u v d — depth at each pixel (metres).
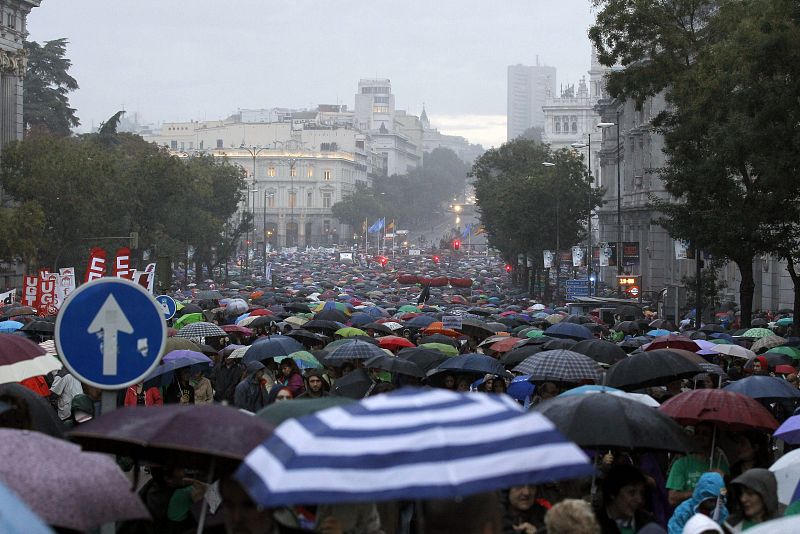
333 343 35.97
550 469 8.27
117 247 119.69
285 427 8.89
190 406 11.54
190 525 16.02
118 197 119.81
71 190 108.81
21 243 97.06
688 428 21.45
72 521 9.72
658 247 135.00
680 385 26.11
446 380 27.02
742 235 56.22
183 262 156.00
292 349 31.36
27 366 19.17
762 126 47.78
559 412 16.11
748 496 14.29
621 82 64.25
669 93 61.19
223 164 193.25
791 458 15.04
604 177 181.38
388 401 8.89
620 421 15.79
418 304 84.69
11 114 130.62
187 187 133.25
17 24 131.50
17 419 14.99
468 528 8.18
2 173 111.31
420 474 8.09
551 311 84.44
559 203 142.62
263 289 130.50
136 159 149.50
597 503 15.62
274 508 10.20
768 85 47.16
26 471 9.91
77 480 10.00
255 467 8.69
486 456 8.23
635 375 24.33
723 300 110.12
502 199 151.62
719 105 55.16
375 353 30.78
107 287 12.88
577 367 24.20
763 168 48.72
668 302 82.69
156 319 12.92
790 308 92.38
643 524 14.70
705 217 57.28
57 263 107.25
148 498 16.05
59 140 118.75
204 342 41.66
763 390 23.41
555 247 146.88
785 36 45.38
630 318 68.12
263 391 27.92
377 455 8.23
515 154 194.25
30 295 56.84
